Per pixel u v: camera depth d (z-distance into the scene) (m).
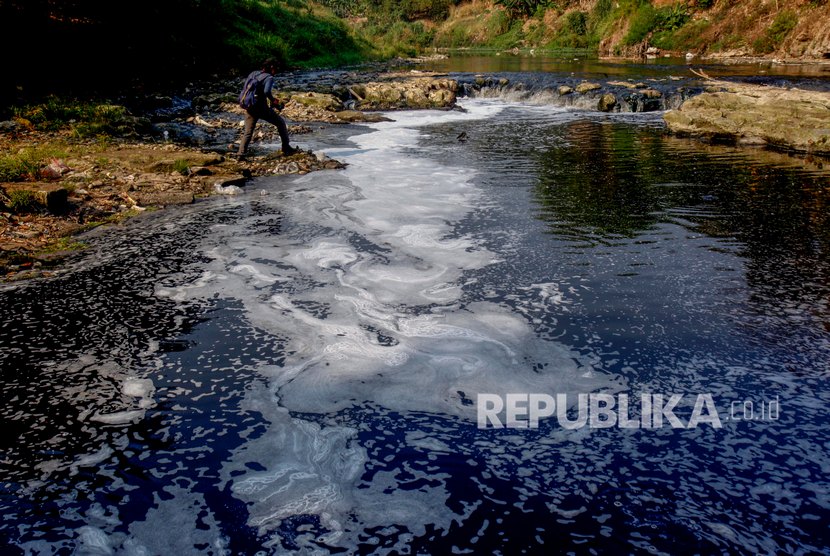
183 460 2.79
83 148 9.05
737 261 5.12
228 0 27.31
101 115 11.12
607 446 2.85
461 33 62.94
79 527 2.40
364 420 3.08
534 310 4.23
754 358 3.55
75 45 14.97
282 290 4.64
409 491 2.60
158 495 2.57
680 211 6.69
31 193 6.41
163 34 19.22
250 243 5.74
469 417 3.09
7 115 10.91
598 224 6.23
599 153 10.48
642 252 5.37
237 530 2.40
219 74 21.28
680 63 28.84
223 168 8.70
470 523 2.42
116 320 4.14
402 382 3.40
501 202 7.15
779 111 11.34
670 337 3.81
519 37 56.72
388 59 39.28
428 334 3.93
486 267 5.05
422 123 14.59
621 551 2.27
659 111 16.41
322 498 2.57
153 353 3.71
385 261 5.24
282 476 2.69
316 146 11.15
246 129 9.48
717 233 5.88
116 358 3.66
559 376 3.43
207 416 3.11
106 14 16.84
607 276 4.81
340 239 5.84
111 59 16.08
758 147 11.13
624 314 4.13
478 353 3.69
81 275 4.94
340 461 2.79
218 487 2.62
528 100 19.53
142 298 4.50
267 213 6.75
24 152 8.07
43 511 2.48
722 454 2.78
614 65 29.06
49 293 4.57
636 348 3.69
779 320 4.02
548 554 2.26
